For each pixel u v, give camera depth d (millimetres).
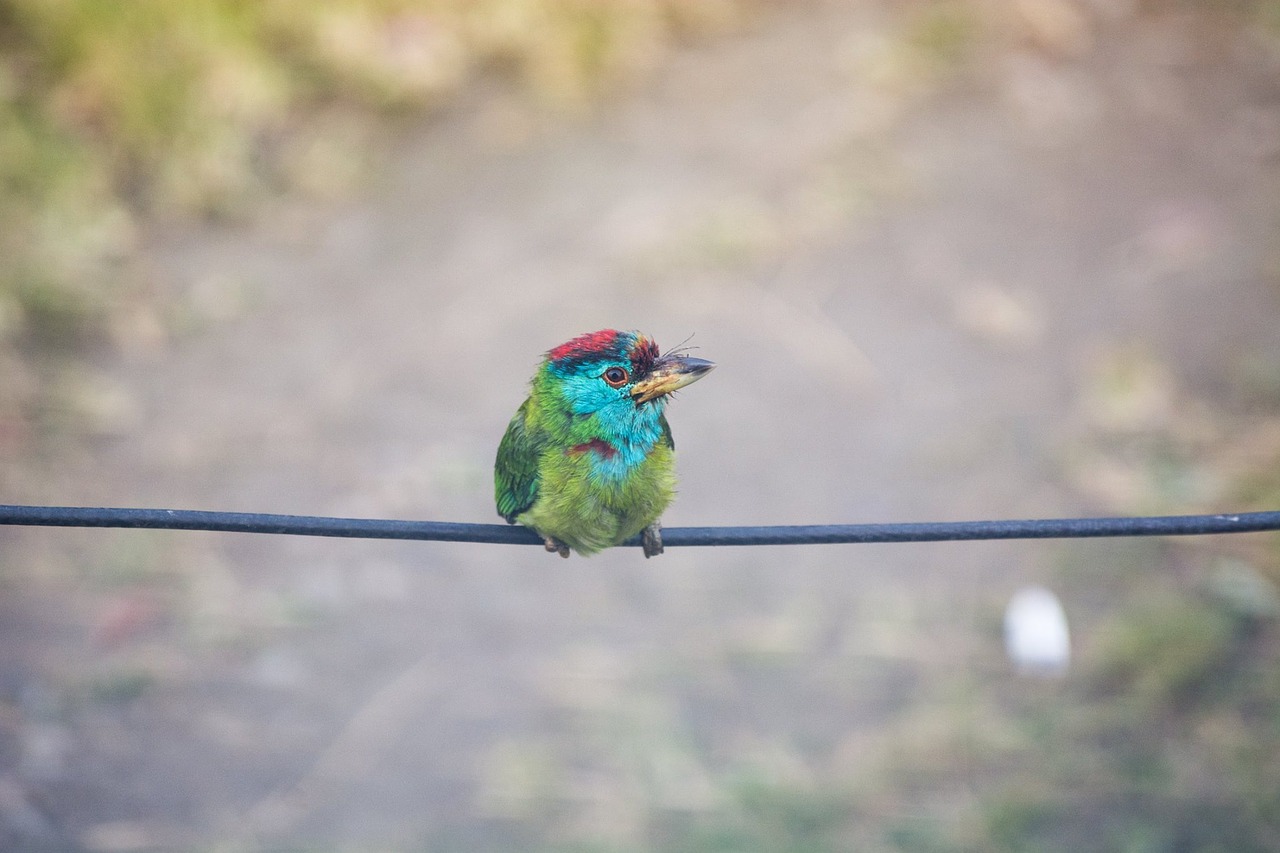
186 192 15320
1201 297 14312
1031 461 12617
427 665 10977
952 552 11906
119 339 13914
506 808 9727
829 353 13742
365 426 13094
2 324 13586
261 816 9750
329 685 10805
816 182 15727
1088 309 14258
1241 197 15664
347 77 16719
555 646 11109
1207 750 10133
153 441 12898
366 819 9711
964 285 14523
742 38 18266
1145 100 17203
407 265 14875
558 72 17094
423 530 5812
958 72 17578
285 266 14859
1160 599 11320
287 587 11695
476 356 13773
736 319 14148
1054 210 15492
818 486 12445
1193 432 12812
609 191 15734
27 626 11172
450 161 16250
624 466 6750
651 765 9984
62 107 15227
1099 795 9812
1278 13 18516
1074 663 10812
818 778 9914
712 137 16531
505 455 7074
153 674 10844
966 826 9531
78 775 10039
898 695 10586
